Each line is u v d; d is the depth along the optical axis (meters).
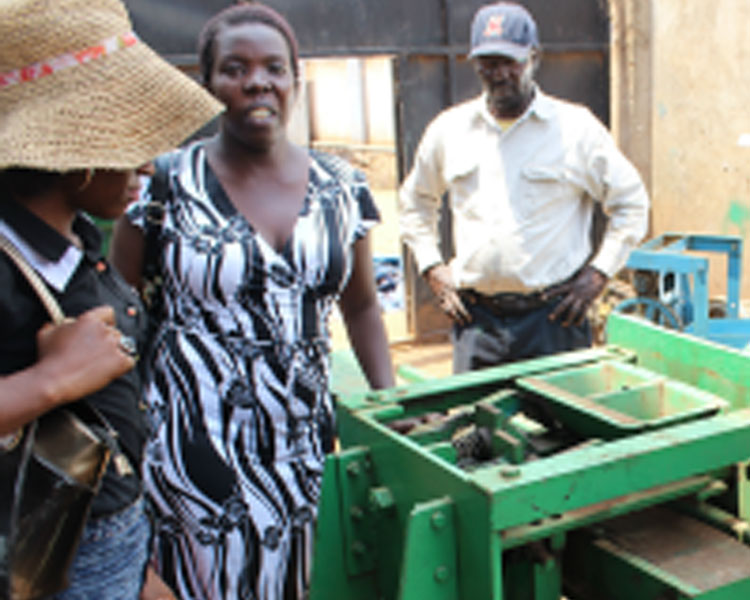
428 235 3.41
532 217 3.01
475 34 3.00
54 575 1.17
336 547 1.63
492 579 1.27
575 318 3.07
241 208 1.76
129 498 1.34
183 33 5.34
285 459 1.80
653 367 1.95
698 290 4.66
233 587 1.78
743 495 1.61
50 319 1.19
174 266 1.71
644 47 6.69
